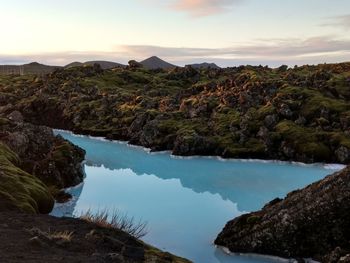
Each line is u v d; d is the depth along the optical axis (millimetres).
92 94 171750
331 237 34438
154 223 47125
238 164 87000
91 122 137875
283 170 81062
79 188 63812
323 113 101312
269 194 62812
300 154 88312
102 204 54875
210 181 71688
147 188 65750
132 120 126750
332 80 124125
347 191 35469
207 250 38469
